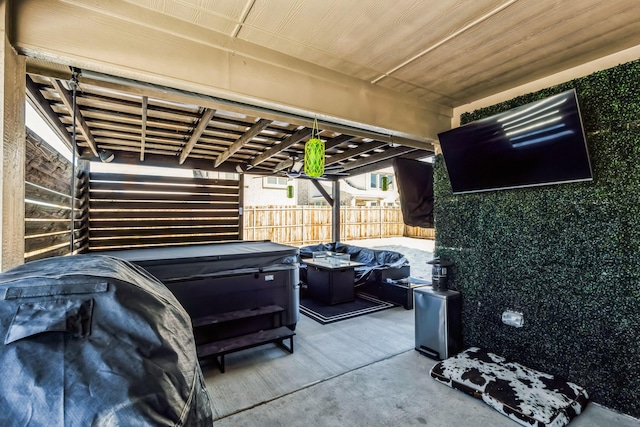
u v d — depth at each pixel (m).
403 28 1.95
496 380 2.44
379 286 5.34
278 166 6.89
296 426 2.08
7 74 1.44
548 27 1.95
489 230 2.97
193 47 1.95
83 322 0.83
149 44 1.81
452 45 2.16
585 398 2.26
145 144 4.94
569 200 2.44
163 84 1.92
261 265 3.38
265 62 2.21
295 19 1.86
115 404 0.71
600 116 2.28
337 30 1.97
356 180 16.20
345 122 2.67
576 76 2.48
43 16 1.56
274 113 2.81
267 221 10.74
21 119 1.56
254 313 3.14
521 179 2.63
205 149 5.42
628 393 2.15
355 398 2.38
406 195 5.18
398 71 2.55
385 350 3.26
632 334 2.14
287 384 2.59
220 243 4.86
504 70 2.54
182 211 6.39
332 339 3.56
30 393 0.69
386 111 2.86
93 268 1.09
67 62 1.65
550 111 2.28
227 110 2.77
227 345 2.87
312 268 5.35
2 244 1.39
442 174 3.40
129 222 5.87
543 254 2.59
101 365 0.76
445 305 3.00
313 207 11.75
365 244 12.61
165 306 1.06
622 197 2.18
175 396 0.81
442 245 3.40
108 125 3.91
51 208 2.98
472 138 2.81
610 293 2.24
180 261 2.92
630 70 2.14
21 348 0.74
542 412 2.04
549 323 2.55
